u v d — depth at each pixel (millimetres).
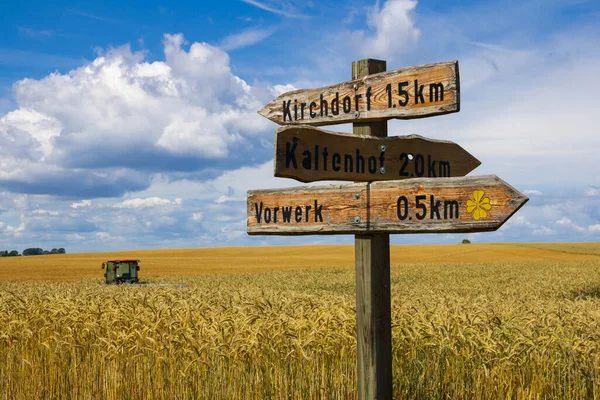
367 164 4367
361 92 4527
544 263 58531
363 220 4227
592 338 6770
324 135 4207
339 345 6645
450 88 4078
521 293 23828
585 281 32906
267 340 6574
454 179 3920
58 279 49375
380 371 4309
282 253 101312
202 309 8375
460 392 6066
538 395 5738
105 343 7543
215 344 6539
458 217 3889
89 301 10117
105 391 6859
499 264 57531
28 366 7562
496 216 3746
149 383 6715
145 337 7219
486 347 6145
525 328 6773
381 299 4355
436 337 6793
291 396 6039
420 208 4027
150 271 59906
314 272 49438
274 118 5070
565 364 6219
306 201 4473
